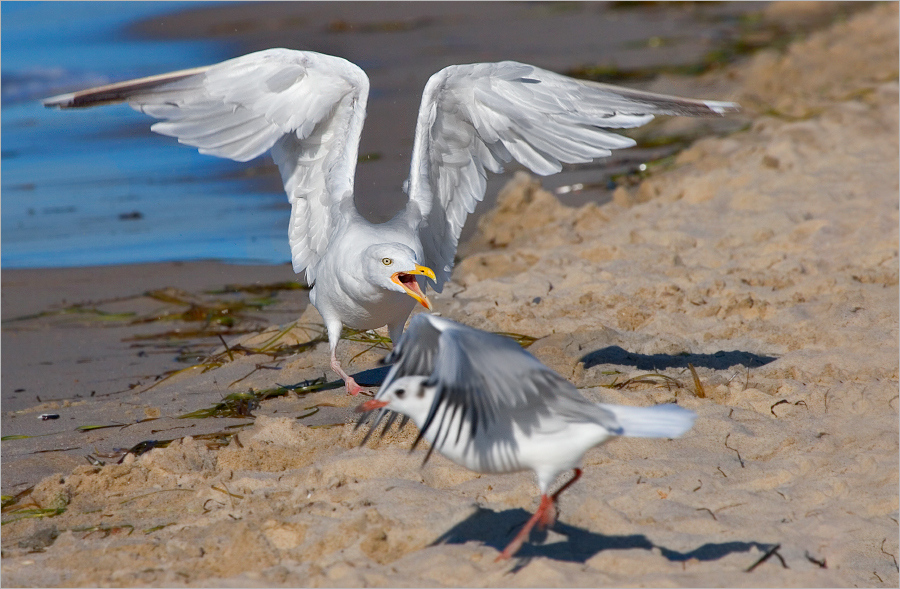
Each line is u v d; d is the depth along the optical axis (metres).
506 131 11.03
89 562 7.59
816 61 30.64
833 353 11.09
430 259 11.70
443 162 11.36
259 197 22.52
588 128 10.85
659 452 8.99
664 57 33.72
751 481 8.39
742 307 12.96
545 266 15.60
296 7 48.03
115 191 23.11
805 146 20.53
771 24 38.97
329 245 10.62
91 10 48.38
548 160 11.14
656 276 14.49
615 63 32.97
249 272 18.09
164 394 12.19
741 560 6.99
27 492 9.14
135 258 18.91
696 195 18.44
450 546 7.32
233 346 14.00
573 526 7.62
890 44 31.55
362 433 9.73
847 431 9.22
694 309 13.20
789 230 15.87
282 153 11.51
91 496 9.04
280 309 16.12
